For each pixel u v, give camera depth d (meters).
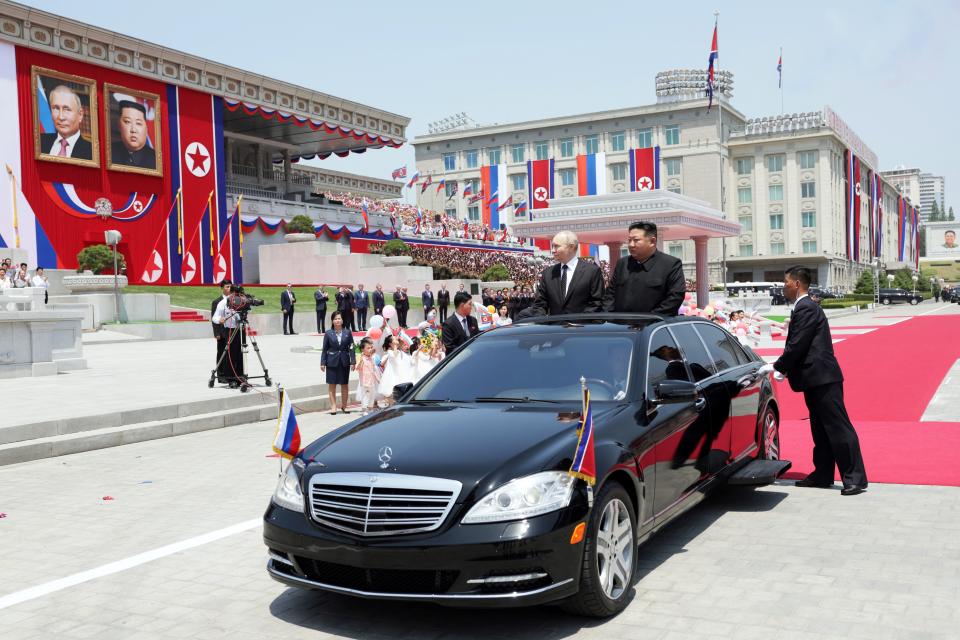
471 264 49.38
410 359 12.90
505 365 5.38
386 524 3.87
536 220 38.72
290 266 44.47
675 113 84.50
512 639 3.94
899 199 123.62
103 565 5.38
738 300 43.03
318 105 48.78
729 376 6.34
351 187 80.69
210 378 14.25
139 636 4.16
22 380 15.00
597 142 88.31
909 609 4.13
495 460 4.02
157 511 6.82
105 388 13.66
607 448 4.31
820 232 82.81
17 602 4.71
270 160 57.12
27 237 32.16
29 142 32.28
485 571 3.73
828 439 6.80
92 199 34.75
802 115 83.75
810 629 3.92
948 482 6.80
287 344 24.86
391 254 46.81
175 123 38.84
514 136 92.75
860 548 5.17
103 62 35.19
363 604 4.51
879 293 72.62
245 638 4.08
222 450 9.80
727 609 4.22
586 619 4.17
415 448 4.23
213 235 40.59
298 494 4.23
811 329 6.63
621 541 4.36
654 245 7.30
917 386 13.12
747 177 86.12
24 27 32.09
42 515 6.75
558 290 7.55
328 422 12.14
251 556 5.50
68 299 27.17
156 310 28.86
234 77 42.31
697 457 5.46
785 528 5.70
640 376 5.09
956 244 159.62
